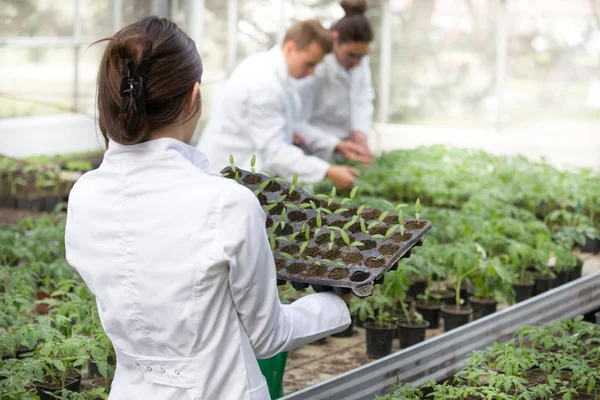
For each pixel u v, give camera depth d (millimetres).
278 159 5387
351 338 5418
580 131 11211
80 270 2189
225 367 2104
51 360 3676
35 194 8828
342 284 2389
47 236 5879
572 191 7859
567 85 11219
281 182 2984
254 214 2049
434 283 6133
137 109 2018
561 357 3959
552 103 11320
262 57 5402
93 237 2141
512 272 5816
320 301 2359
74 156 10977
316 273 2482
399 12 11953
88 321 4281
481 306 5562
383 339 4980
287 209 2871
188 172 2088
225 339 2104
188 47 2092
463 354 4219
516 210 7191
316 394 3400
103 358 3754
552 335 4574
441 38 11797
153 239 2066
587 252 7469
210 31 11844
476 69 11672
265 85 5273
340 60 6949
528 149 11484
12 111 10617
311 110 7320
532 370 4188
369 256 2557
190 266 2031
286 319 2184
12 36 10461
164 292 2059
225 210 2027
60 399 3814
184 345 2090
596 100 11078
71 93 11188
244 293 2062
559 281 6277
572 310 5133
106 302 2146
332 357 5027
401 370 3838
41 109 10914
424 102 12016
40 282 5582
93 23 11250
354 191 2902
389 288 5105
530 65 11391
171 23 2113
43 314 5285
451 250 5453
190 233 2037
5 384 3422
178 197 2066
